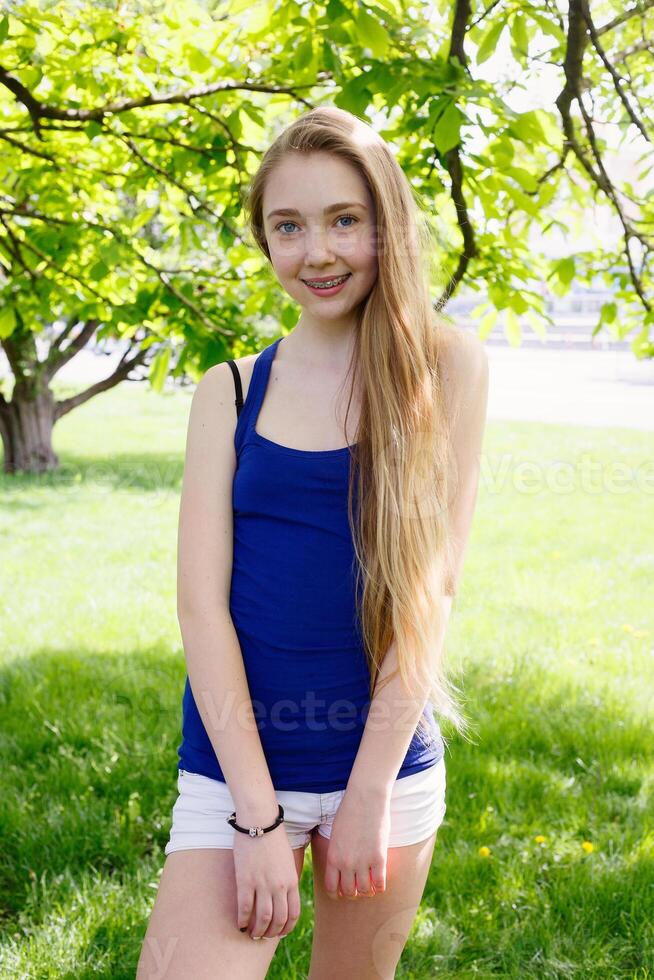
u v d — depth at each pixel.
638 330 4.22
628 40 3.84
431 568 1.39
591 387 16.88
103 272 3.17
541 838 2.71
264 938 1.33
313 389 1.42
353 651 1.39
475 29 2.96
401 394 1.37
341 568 1.37
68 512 8.70
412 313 1.39
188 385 9.75
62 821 2.82
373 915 1.45
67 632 4.88
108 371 22.86
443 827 2.81
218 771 1.38
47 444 11.53
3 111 3.72
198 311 3.30
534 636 4.76
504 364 19.86
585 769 3.24
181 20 3.06
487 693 3.84
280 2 2.93
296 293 1.39
